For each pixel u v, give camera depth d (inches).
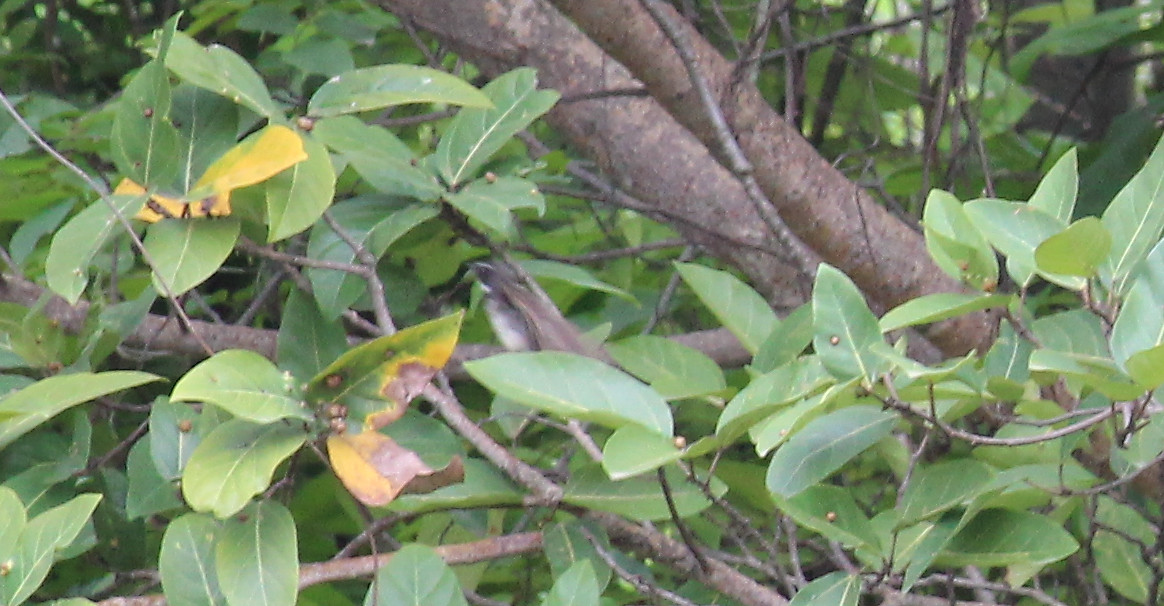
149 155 188.7
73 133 280.4
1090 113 448.1
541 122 348.8
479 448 200.7
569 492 196.5
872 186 335.0
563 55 291.0
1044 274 169.0
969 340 265.0
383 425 167.9
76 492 215.3
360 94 205.5
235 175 181.8
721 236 277.4
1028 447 205.8
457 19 285.7
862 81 398.6
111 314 223.9
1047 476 194.2
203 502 158.4
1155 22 408.8
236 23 332.2
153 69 187.3
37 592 225.0
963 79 302.7
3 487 172.6
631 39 247.0
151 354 251.6
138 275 274.1
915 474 196.4
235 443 166.6
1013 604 264.4
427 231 250.2
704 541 260.4
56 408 165.3
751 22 331.6
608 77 294.5
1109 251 165.9
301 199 188.4
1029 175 352.5
